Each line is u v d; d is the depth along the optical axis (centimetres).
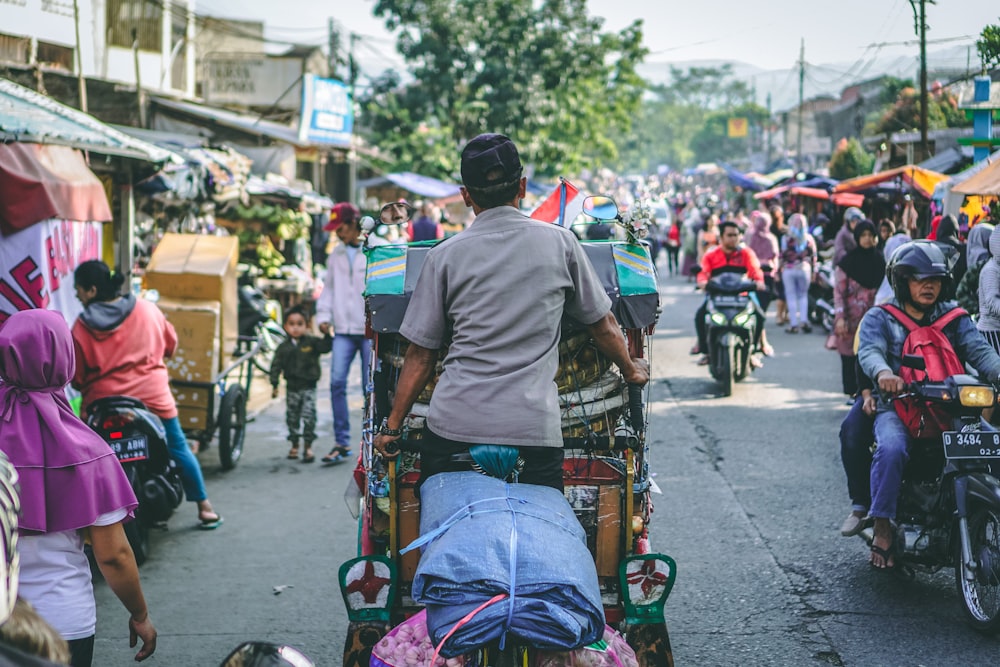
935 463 555
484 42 3100
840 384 1195
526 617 283
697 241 2705
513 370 333
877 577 588
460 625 282
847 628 516
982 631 504
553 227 349
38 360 331
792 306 1650
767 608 545
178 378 823
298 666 231
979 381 523
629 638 375
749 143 9525
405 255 421
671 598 561
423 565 297
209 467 877
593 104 3600
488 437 329
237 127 1897
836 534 664
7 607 191
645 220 425
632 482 379
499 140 345
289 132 2012
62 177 834
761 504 730
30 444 331
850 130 4881
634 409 385
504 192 345
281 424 1057
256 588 588
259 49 2486
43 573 333
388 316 401
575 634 285
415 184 2552
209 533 693
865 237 1022
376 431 404
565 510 325
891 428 550
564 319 369
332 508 751
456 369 338
